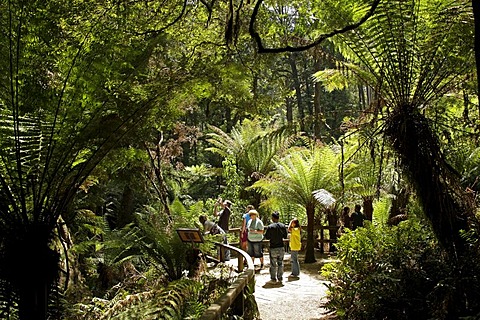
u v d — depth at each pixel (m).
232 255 10.20
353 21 4.30
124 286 6.17
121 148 4.24
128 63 3.82
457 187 4.25
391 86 4.36
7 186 3.44
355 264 4.81
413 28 4.18
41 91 3.53
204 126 18.41
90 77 3.61
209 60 4.07
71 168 3.88
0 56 3.42
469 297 3.80
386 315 4.27
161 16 3.77
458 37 3.98
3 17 3.40
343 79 5.32
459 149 5.26
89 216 7.18
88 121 3.82
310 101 21.03
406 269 4.32
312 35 4.65
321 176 9.15
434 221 4.23
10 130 3.42
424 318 4.09
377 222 8.25
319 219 11.05
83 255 7.16
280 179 9.55
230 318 3.64
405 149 4.16
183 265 6.09
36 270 3.23
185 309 3.64
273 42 4.36
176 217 6.96
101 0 3.34
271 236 7.48
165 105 4.10
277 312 5.70
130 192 10.38
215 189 16.34
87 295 5.33
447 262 4.15
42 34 3.40
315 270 8.52
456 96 4.94
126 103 3.77
